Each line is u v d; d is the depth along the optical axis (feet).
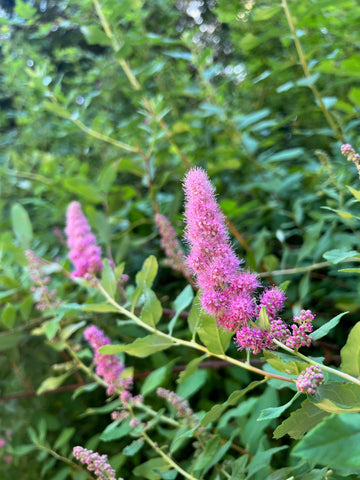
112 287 1.37
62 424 2.16
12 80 2.90
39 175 2.57
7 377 2.27
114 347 1.12
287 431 0.81
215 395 2.05
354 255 0.88
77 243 1.55
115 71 2.92
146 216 2.50
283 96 2.77
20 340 2.17
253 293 0.91
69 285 2.19
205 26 3.45
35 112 2.83
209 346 1.01
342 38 2.27
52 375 2.25
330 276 2.14
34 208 2.83
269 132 2.93
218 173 2.64
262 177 2.39
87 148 2.99
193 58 2.27
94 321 2.21
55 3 3.42
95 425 2.14
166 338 1.18
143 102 2.19
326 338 2.02
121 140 2.76
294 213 2.19
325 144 2.66
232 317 0.87
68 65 3.39
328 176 1.91
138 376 1.99
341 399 0.77
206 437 1.42
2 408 2.19
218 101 2.49
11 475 2.10
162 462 1.39
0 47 3.18
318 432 0.48
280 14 2.10
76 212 1.59
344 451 0.47
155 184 2.75
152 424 1.43
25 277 2.00
